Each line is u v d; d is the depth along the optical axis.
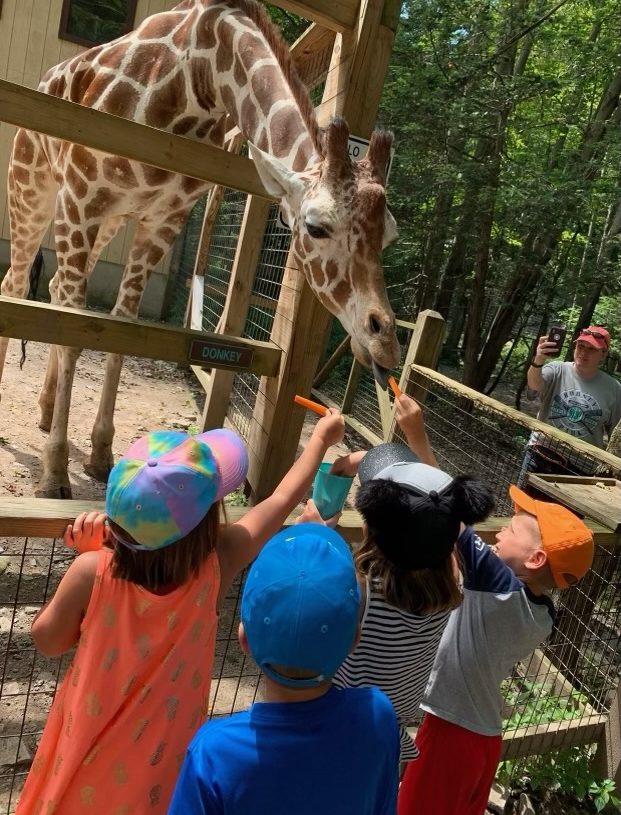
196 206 9.53
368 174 2.86
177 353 3.11
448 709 1.83
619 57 9.35
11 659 2.59
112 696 1.39
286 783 1.14
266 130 3.31
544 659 3.17
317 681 1.17
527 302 10.80
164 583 1.38
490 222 9.10
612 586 3.05
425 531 1.47
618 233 10.03
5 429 4.80
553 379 4.24
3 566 3.08
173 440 1.42
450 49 8.13
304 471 1.77
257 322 6.12
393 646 1.59
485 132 8.56
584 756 2.84
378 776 1.23
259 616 1.16
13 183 4.91
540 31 9.96
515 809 2.61
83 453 4.71
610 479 3.28
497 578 1.81
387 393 5.32
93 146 2.70
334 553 1.22
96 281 9.59
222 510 1.77
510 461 5.18
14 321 2.75
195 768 1.15
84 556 1.42
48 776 1.46
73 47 8.94
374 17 3.29
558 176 8.79
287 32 9.49
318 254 2.89
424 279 10.13
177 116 3.86
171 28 3.87
